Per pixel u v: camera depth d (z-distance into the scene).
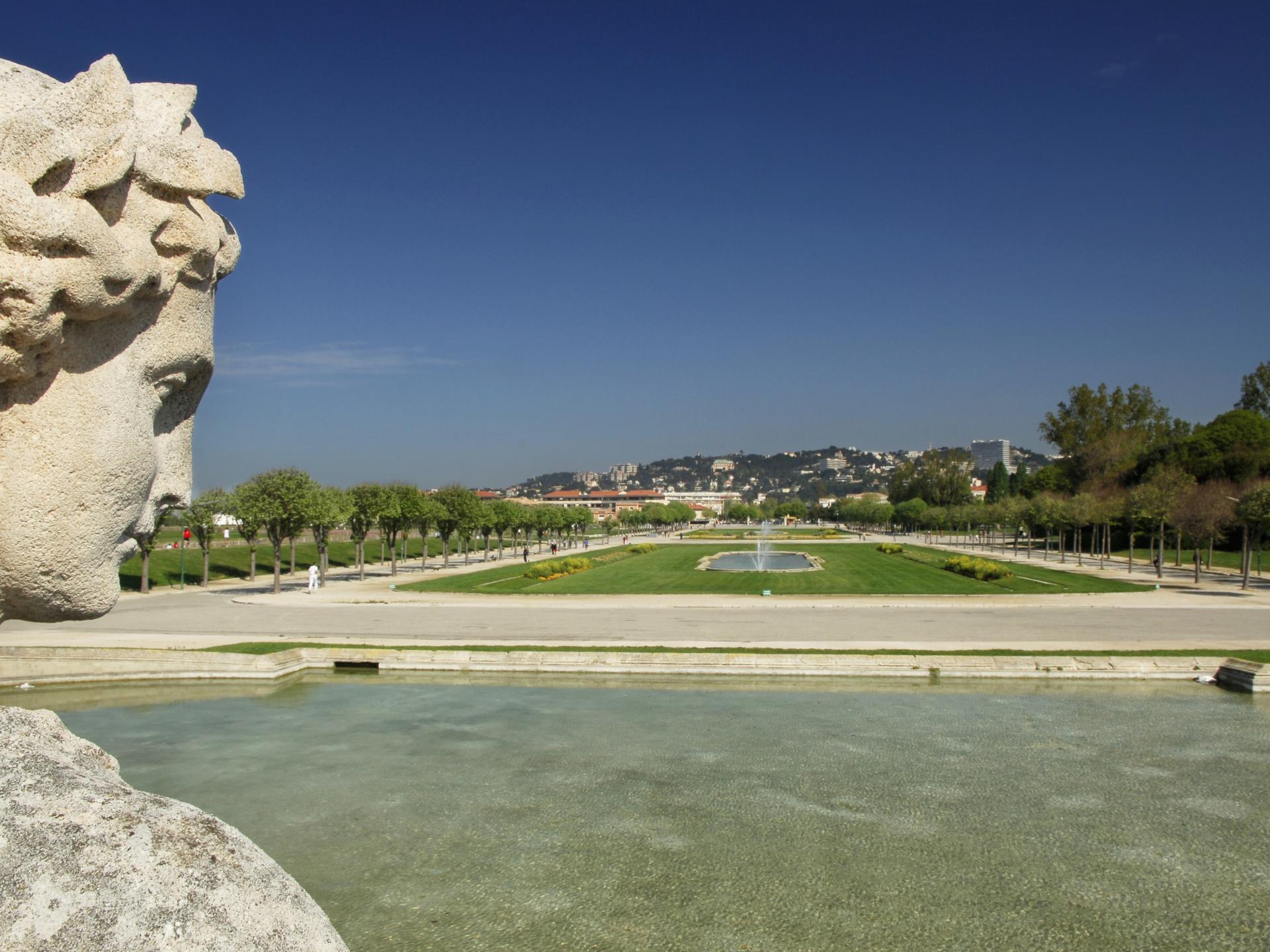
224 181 5.32
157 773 13.91
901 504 132.88
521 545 105.50
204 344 5.70
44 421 4.75
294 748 15.34
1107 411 98.19
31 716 4.69
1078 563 63.91
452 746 15.45
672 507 191.25
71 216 4.36
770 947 8.60
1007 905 9.53
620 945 8.59
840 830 11.59
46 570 4.82
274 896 3.97
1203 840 11.33
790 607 35.38
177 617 32.19
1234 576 52.53
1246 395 88.25
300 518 42.78
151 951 3.48
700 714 17.88
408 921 9.06
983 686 20.62
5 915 3.38
